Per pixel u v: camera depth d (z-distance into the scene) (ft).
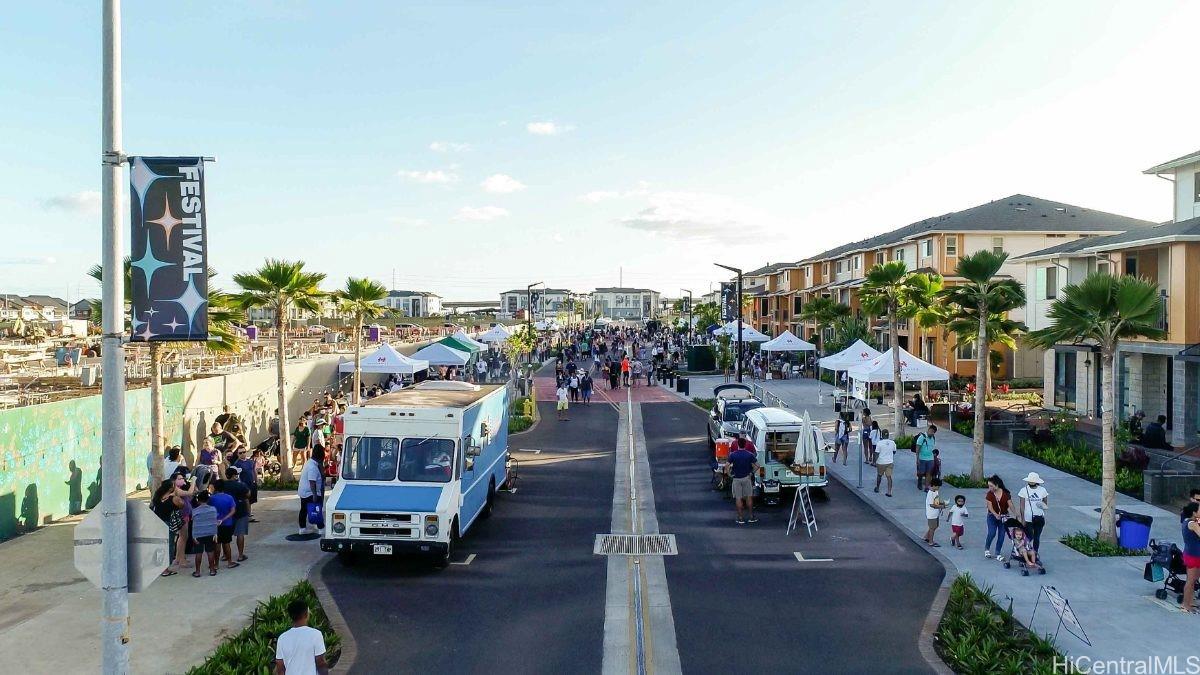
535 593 42.39
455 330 271.08
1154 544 42.04
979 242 145.69
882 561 48.01
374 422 48.75
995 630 35.58
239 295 66.64
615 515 59.88
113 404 22.79
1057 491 65.00
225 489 46.60
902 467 77.20
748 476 57.16
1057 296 111.14
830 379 165.48
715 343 219.20
